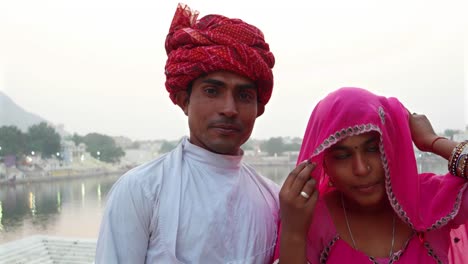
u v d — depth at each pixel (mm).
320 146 1302
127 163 80438
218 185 1456
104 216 1396
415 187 1348
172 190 1402
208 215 1391
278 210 1643
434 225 1352
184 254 1353
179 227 1364
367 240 1417
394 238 1412
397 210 1342
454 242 1460
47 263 12508
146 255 1380
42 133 62844
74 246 13883
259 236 1469
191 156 1490
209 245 1366
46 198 37969
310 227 1452
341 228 1448
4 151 55625
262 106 1651
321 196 1531
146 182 1396
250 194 1534
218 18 1485
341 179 1358
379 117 1291
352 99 1308
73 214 28094
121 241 1340
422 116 1548
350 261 1367
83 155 71562
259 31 1541
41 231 22438
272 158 69312
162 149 89750
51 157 63312
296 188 1313
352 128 1276
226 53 1377
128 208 1360
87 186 50375
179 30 1501
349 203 1487
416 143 1503
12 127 58312
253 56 1403
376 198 1363
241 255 1412
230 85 1407
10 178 51125
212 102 1422
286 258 1330
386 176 1312
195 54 1400
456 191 1374
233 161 1498
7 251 13070
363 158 1319
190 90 1483
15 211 30141
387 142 1301
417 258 1365
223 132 1422
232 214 1439
